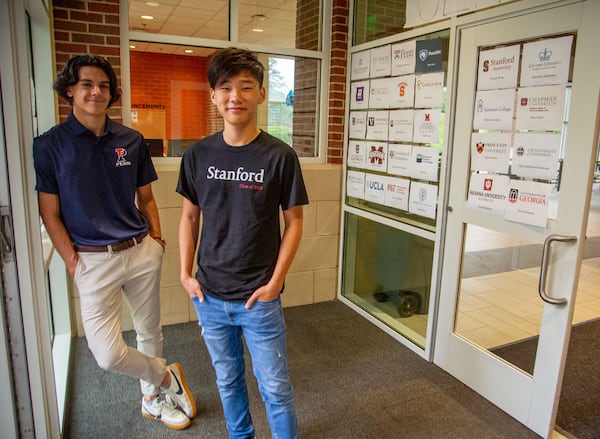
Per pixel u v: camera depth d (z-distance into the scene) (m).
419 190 2.73
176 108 3.09
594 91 1.74
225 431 2.07
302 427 2.11
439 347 2.65
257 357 1.61
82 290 1.76
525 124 2.03
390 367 2.66
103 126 1.72
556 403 1.99
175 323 3.21
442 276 2.60
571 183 1.85
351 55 3.33
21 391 1.74
